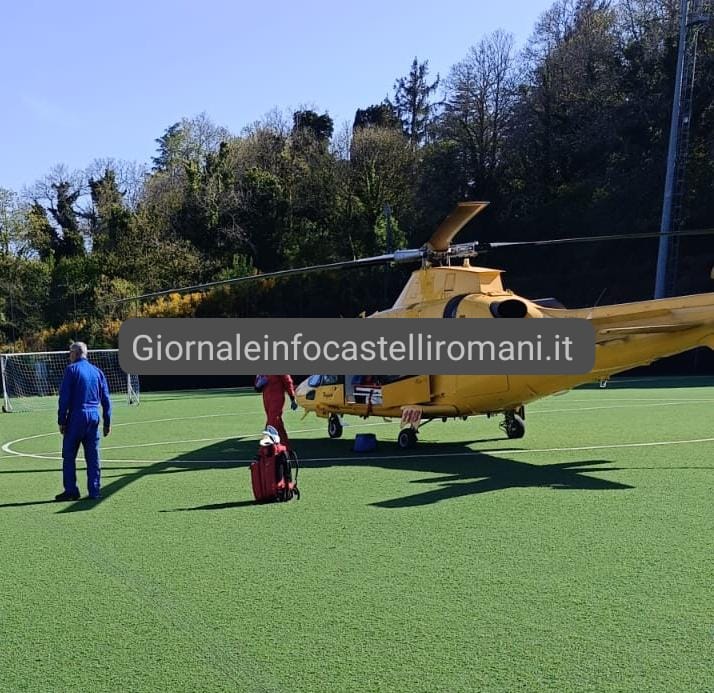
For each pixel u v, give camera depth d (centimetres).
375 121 7762
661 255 3650
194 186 5953
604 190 4784
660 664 459
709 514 834
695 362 4109
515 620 535
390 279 4931
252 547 752
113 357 3975
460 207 1182
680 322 1127
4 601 611
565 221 4872
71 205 6688
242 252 5884
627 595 578
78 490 1048
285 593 610
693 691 425
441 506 907
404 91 8812
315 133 7250
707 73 4544
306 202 6328
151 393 4041
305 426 1955
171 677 463
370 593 603
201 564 698
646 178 4572
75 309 5088
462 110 5691
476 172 5531
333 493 1012
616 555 683
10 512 962
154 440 1742
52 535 830
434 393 1405
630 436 1517
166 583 646
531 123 5528
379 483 1073
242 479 1161
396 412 1489
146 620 560
